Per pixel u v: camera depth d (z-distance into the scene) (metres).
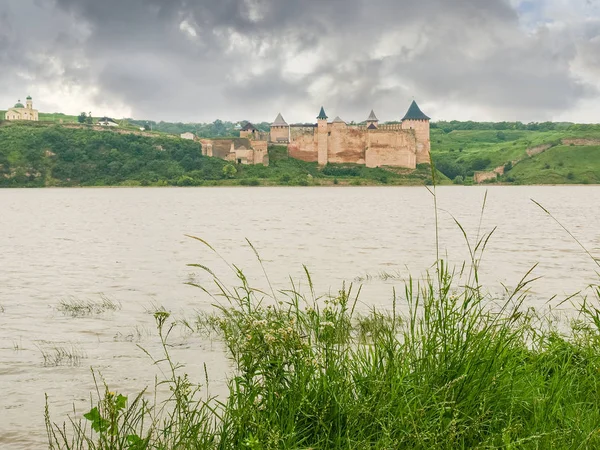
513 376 5.11
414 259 28.34
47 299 18.52
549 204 95.44
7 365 11.00
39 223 58.06
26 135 193.62
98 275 24.05
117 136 199.62
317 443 4.27
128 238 42.03
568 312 13.76
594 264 25.95
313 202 105.69
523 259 28.06
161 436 5.80
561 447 4.36
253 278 22.44
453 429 4.26
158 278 23.02
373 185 191.00
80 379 10.12
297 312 5.35
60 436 7.60
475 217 65.00
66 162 190.25
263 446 4.24
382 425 4.34
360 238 40.38
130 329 14.02
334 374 4.84
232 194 148.50
